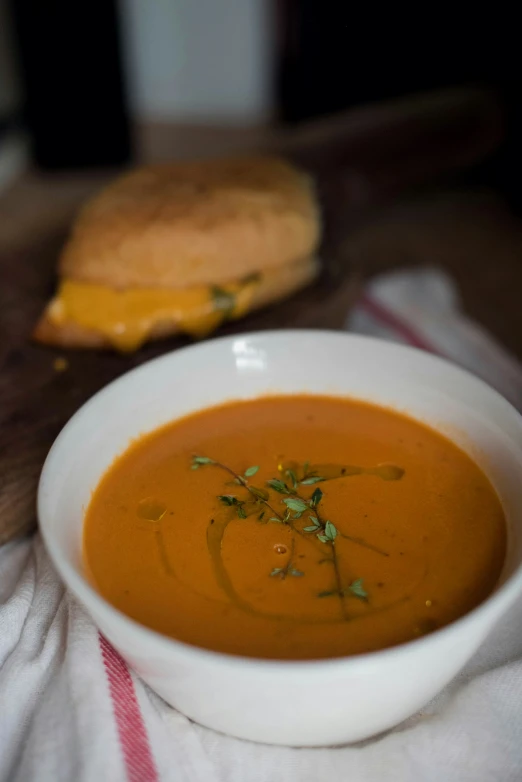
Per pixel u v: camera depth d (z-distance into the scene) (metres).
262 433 0.37
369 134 0.78
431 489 0.34
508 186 0.90
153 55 1.18
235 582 0.31
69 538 0.30
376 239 0.81
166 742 0.29
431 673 0.27
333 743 0.29
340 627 0.29
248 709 0.27
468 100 0.84
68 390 0.42
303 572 0.31
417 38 1.03
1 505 0.36
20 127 1.07
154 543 0.32
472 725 0.30
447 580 0.31
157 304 0.45
